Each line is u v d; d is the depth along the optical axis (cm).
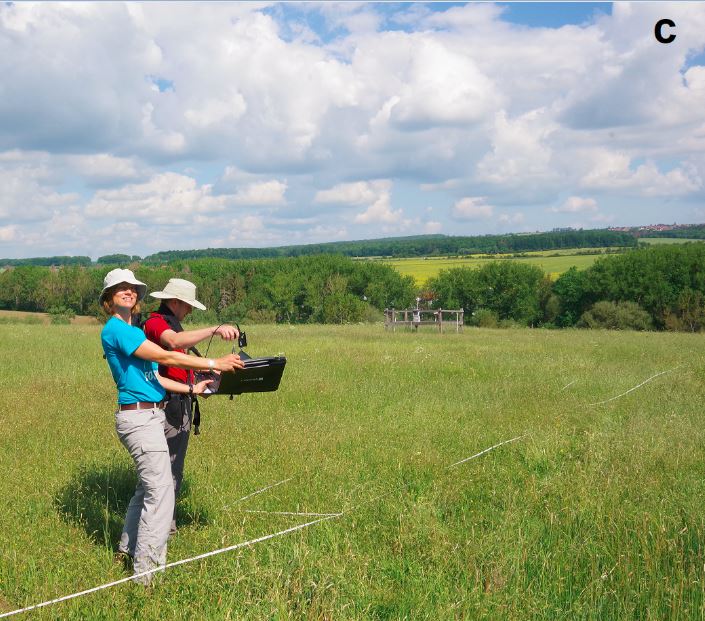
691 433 784
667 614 384
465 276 8956
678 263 7269
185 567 431
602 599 396
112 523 524
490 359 1540
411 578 427
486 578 423
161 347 480
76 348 1766
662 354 1673
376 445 749
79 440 761
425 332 2828
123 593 410
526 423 855
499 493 583
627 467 627
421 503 546
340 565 429
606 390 1115
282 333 2533
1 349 1730
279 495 587
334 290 8912
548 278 8775
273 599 380
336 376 1272
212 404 994
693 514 505
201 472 646
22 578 428
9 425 827
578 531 490
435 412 947
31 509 537
